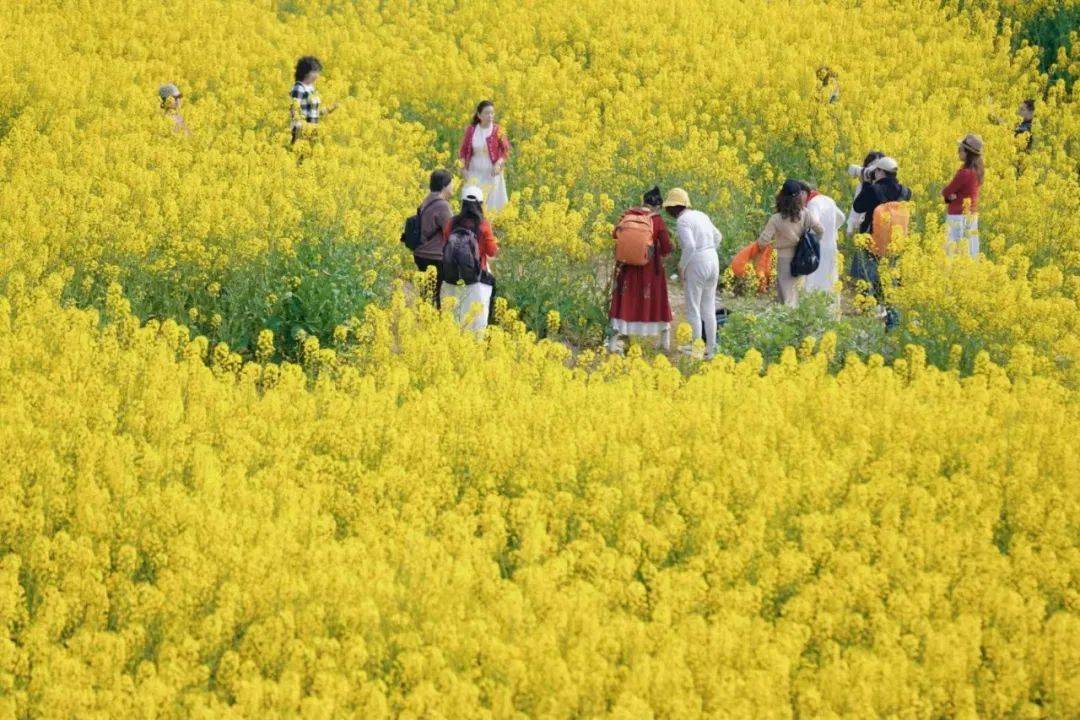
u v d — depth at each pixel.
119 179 19.98
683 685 10.70
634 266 18.34
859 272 21.09
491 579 11.90
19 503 12.55
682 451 14.32
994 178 23.20
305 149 21.73
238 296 17.47
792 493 13.44
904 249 19.91
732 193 22.45
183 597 11.32
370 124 23.81
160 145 21.84
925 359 17.61
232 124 24.73
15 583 11.32
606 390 15.51
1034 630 11.94
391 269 19.17
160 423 13.99
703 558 12.32
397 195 20.52
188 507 12.45
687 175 22.77
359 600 11.46
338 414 14.37
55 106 23.69
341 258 18.28
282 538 12.18
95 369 15.07
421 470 13.71
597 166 22.66
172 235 18.02
